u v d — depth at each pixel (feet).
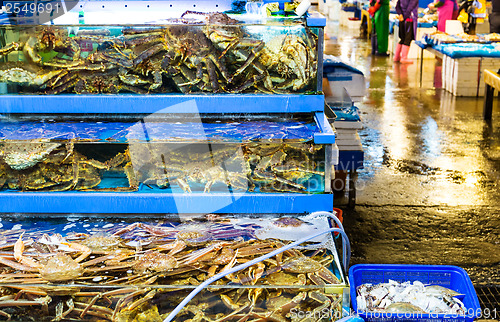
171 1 9.31
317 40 8.25
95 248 7.06
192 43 8.23
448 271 8.28
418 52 34.27
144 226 7.66
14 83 8.43
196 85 8.45
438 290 7.88
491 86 20.70
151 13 9.11
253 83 8.45
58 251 6.98
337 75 14.10
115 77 8.46
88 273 6.54
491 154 17.78
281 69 8.38
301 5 8.38
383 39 35.45
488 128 20.48
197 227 7.63
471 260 11.45
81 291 6.33
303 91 8.48
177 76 8.41
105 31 8.23
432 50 27.25
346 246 7.78
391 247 12.07
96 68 8.41
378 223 13.19
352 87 14.15
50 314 6.42
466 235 12.56
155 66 8.37
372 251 11.89
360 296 7.72
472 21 29.66
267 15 8.64
